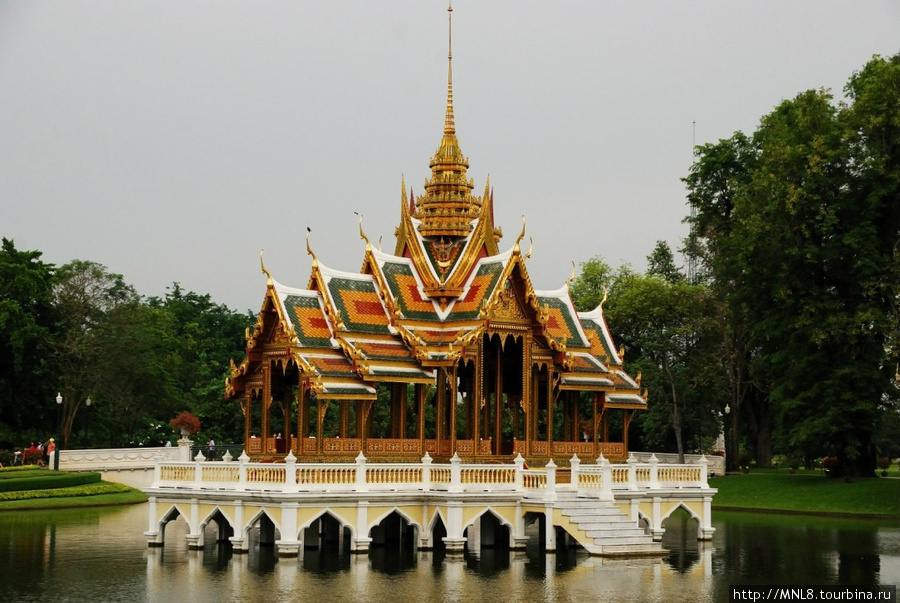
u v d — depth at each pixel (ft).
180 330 549.95
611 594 141.59
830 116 285.84
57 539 201.46
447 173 215.51
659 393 341.21
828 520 253.44
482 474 181.78
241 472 175.73
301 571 157.99
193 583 147.64
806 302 278.05
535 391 206.69
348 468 173.99
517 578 153.07
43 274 400.47
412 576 153.89
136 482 344.90
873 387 276.41
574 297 400.26
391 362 191.62
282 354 190.60
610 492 184.96
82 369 403.75
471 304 200.03
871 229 271.08
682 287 359.46
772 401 297.12
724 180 328.49
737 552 187.52
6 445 385.70
